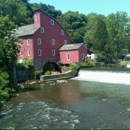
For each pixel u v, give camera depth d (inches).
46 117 597.3
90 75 1487.5
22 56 1740.9
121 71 1312.7
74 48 1711.4
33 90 1055.0
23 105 741.9
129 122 534.3
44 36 1722.4
